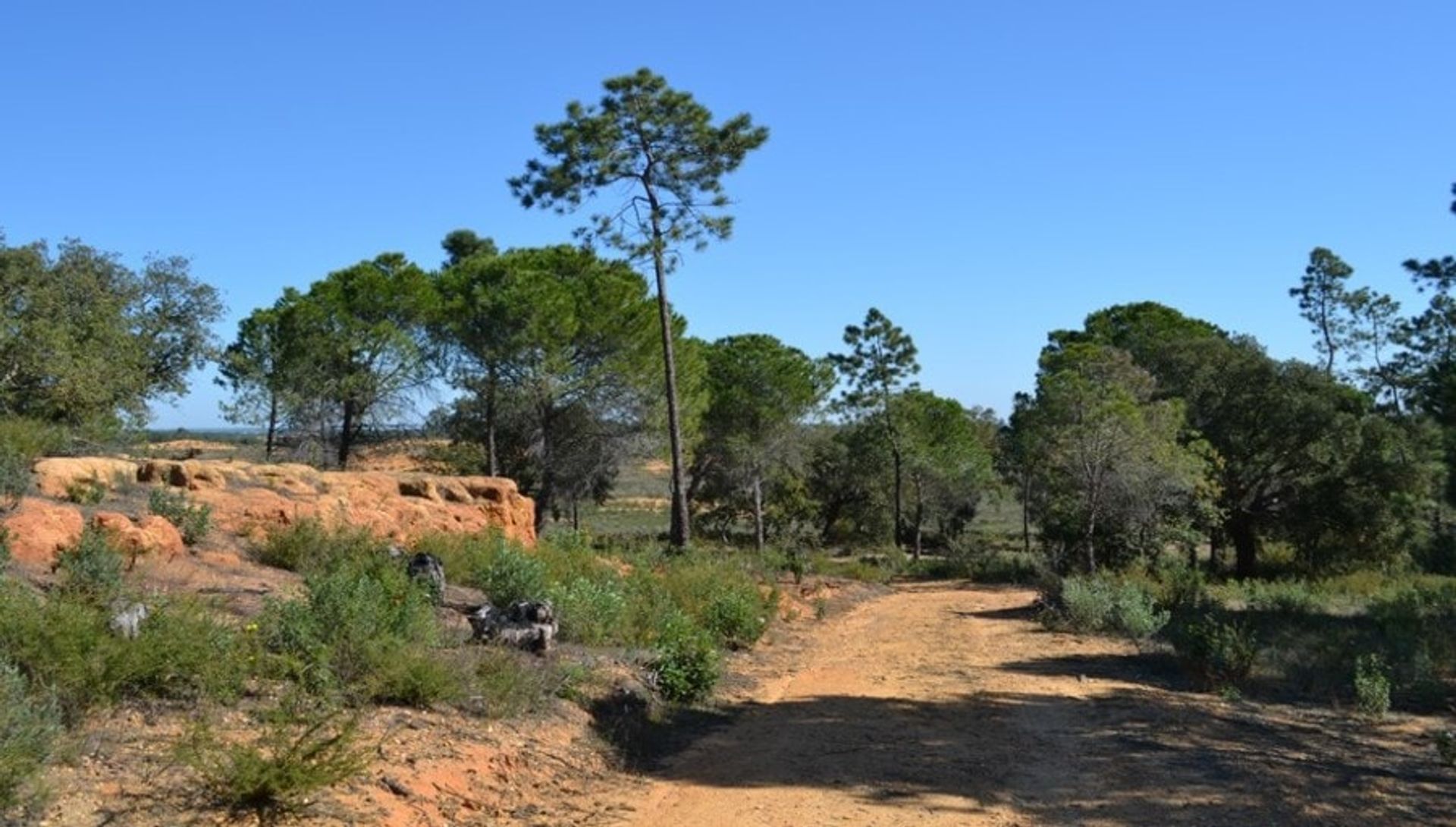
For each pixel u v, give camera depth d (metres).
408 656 8.41
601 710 9.69
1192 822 7.08
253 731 6.66
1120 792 7.89
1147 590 24.20
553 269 35.69
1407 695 12.88
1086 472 31.03
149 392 29.47
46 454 15.66
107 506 12.70
